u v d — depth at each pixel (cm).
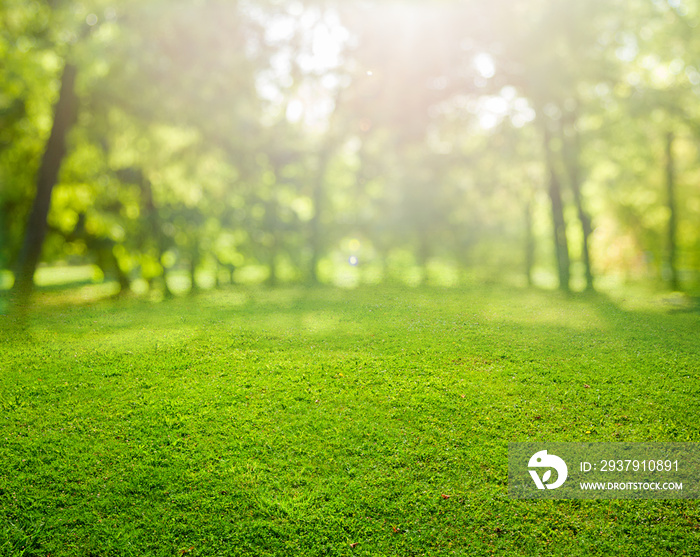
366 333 981
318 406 680
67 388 723
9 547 444
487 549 456
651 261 2572
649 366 812
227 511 492
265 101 1644
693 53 1914
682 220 2644
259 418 649
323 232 2162
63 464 550
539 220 2853
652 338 966
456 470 555
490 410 672
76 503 497
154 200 1712
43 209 1404
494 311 1187
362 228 2547
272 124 1756
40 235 1404
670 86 1980
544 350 887
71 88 1409
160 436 606
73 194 1574
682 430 627
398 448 589
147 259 1634
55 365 802
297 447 589
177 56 1360
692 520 488
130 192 1664
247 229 1916
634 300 1382
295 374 778
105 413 655
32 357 834
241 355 857
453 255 2550
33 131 1518
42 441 590
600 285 1809
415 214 2488
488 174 2325
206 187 1744
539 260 2748
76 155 1560
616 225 2714
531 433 622
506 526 481
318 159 2084
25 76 1339
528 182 2375
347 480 536
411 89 2027
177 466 552
